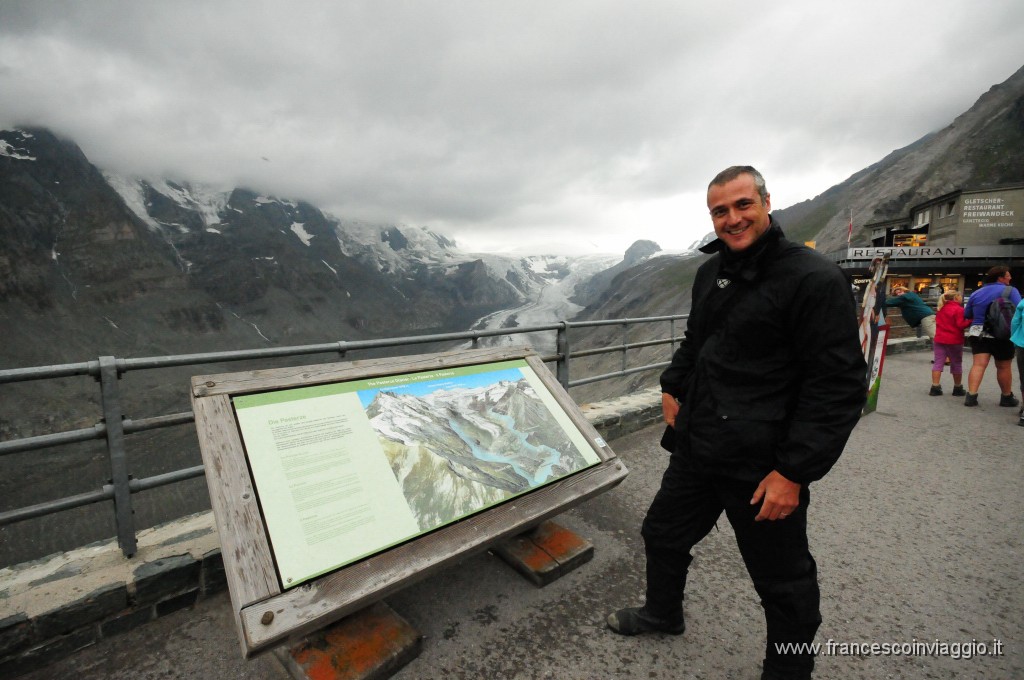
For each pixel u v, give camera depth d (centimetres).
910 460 411
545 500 236
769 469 155
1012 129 12188
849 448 442
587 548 264
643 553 276
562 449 264
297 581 165
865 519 311
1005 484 362
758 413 156
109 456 224
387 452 214
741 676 189
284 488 183
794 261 149
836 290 141
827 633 211
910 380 774
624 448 450
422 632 213
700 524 188
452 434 238
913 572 254
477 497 219
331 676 178
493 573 256
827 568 258
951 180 12038
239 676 191
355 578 175
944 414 560
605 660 197
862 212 14100
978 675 188
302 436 201
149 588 219
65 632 201
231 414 192
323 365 230
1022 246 2984
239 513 170
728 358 163
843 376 140
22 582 212
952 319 635
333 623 201
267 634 152
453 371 268
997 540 285
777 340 154
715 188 159
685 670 192
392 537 190
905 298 812
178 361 226
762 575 168
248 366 16338
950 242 3606
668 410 201
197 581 233
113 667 196
